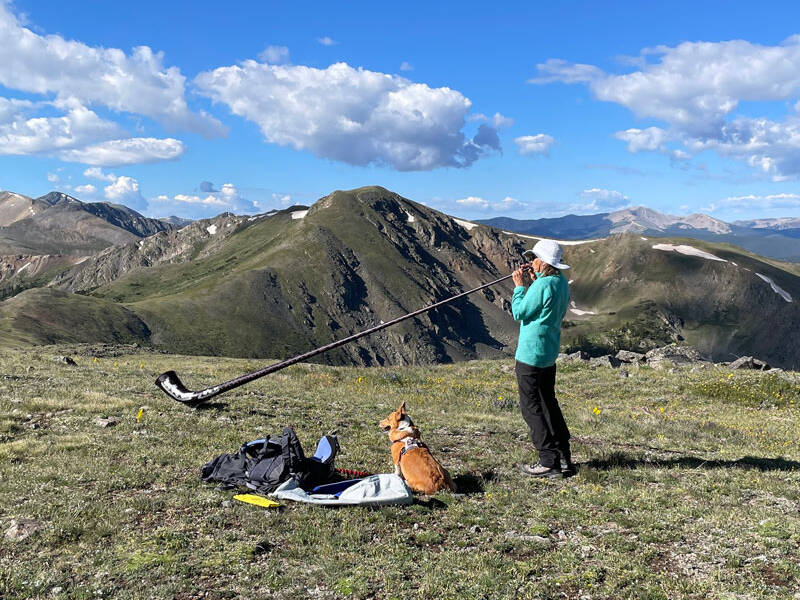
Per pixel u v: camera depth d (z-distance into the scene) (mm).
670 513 6652
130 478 7457
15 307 183125
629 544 5727
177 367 26453
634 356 31094
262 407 13430
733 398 19625
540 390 8141
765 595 4645
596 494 7359
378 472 8352
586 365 27125
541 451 8258
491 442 10836
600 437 12125
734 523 6305
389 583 4902
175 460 8367
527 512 6770
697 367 26109
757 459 9828
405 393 19375
